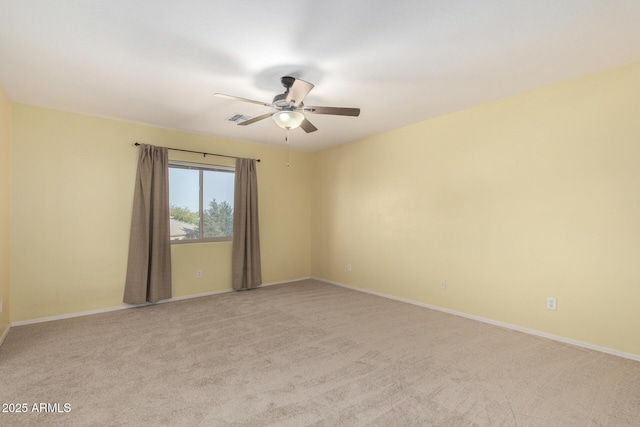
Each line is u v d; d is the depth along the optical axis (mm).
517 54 2449
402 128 4406
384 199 4668
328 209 5672
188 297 4613
